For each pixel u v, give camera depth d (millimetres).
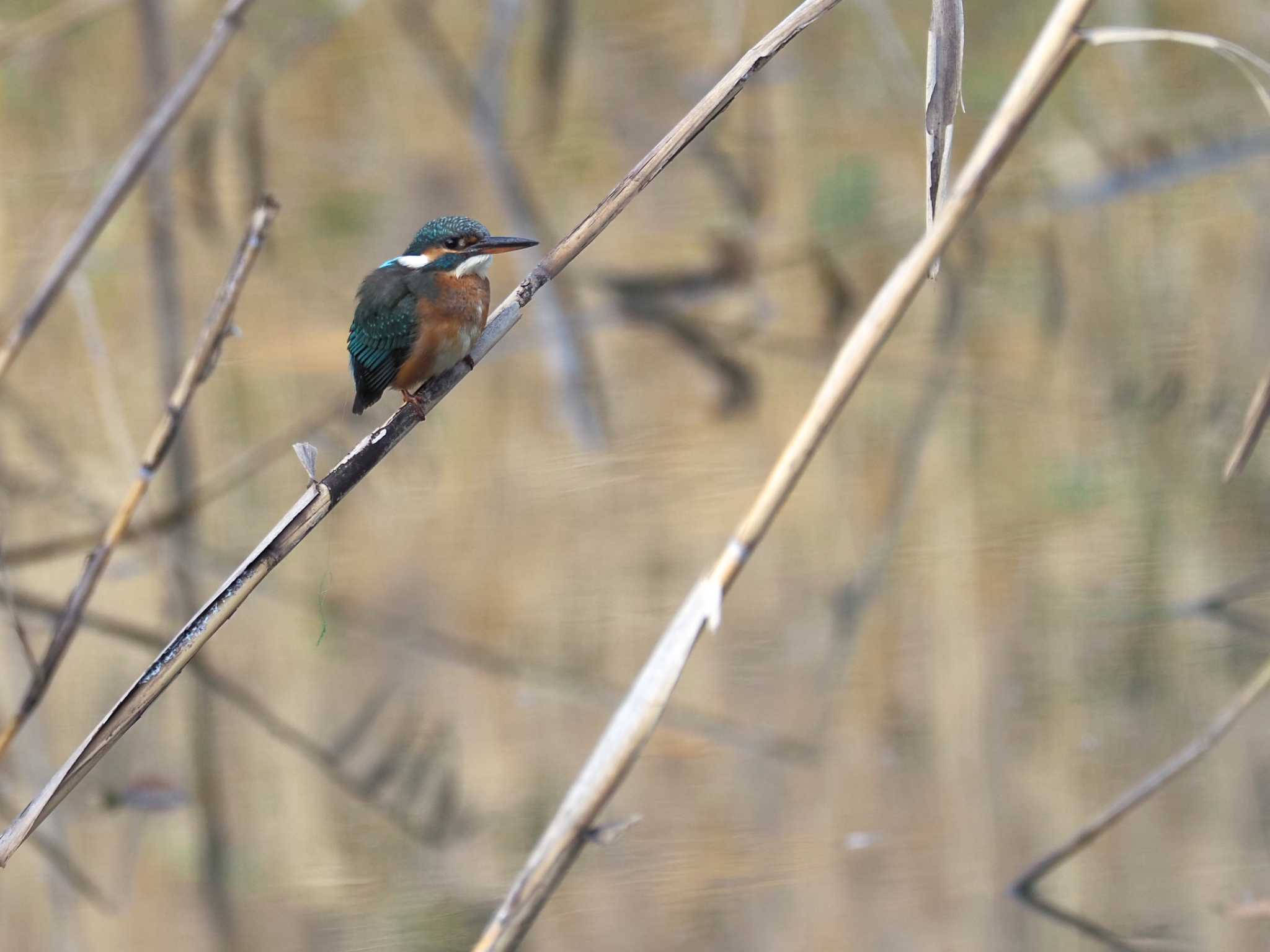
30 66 15398
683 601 11250
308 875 8656
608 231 15367
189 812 9406
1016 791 8836
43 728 10000
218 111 13922
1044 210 14961
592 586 11422
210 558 11109
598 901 8055
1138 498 12195
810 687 10117
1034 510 12141
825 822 8609
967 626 10594
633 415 13891
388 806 9312
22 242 14336
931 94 5129
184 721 10445
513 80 16141
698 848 8484
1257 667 9961
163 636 10023
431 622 10922
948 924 7656
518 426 13789
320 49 16109
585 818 4727
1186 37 4945
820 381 14078
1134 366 14023
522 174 15969
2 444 12758
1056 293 14719
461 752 9812
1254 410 5531
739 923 7746
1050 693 9781
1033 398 13734
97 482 12117
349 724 10203
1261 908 7691
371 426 13078
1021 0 16531
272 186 15820
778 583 11398
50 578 11391
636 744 4746
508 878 8562
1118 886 7965
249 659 11078
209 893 8602
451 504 12523
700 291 14156
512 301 5629
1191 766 9031
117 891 8789
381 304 6777
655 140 15930
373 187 15930
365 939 7949
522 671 10430
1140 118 15234
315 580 11562
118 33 15422
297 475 12836
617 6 16281
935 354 14461
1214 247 15109
